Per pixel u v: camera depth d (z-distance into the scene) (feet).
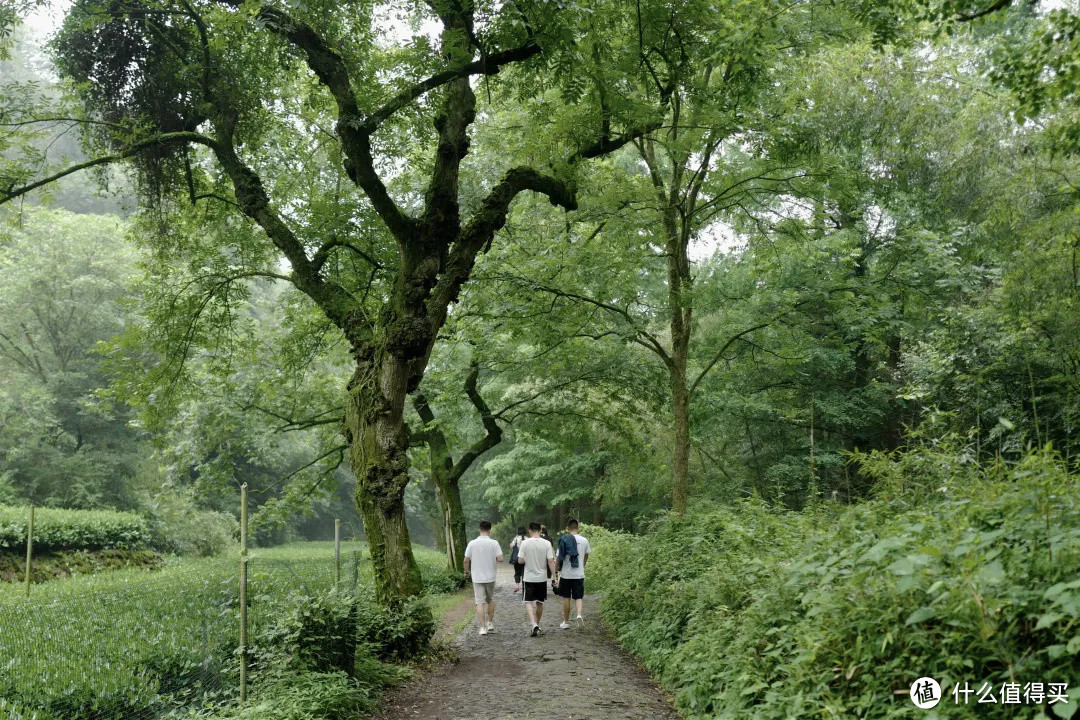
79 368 113.50
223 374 50.24
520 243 50.44
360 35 38.14
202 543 96.32
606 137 39.45
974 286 47.93
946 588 12.79
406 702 24.20
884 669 13.65
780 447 73.20
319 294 37.99
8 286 106.93
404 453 33.76
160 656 23.95
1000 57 28.27
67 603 36.65
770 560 22.35
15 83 36.81
